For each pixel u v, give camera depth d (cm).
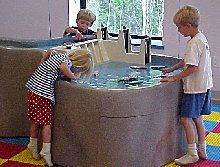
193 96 252
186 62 248
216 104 374
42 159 262
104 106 228
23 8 402
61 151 252
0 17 413
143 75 273
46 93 246
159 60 313
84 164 243
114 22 427
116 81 255
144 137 239
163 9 394
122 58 317
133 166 238
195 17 249
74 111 239
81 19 332
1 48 279
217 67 377
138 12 416
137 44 382
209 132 310
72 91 238
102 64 309
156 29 412
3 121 289
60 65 245
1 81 284
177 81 251
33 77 252
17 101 284
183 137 267
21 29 405
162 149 252
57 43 302
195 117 256
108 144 232
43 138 251
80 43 303
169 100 248
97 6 421
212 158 268
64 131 249
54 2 393
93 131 234
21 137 292
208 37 376
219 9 368
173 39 390
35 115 249
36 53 271
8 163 256
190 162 258
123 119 229
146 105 234
